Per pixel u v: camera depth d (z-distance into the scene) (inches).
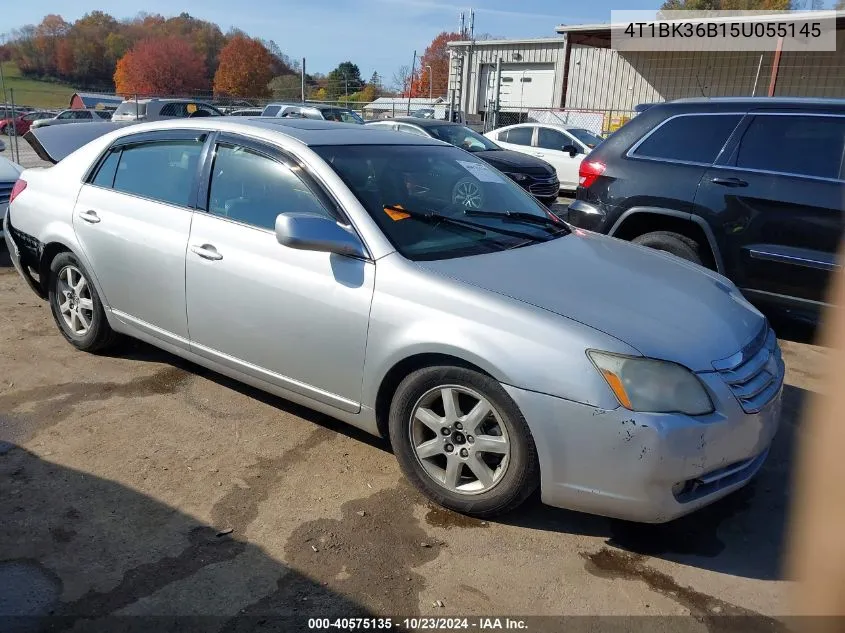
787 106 202.5
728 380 105.0
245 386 165.5
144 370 172.7
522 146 595.2
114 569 101.8
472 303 110.3
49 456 132.0
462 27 1082.7
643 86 904.9
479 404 111.0
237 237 137.3
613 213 228.7
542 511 120.3
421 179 144.6
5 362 175.3
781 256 197.3
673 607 98.3
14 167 316.5
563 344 103.0
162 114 796.6
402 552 108.0
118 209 160.2
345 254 122.3
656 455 98.6
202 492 122.0
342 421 140.1
